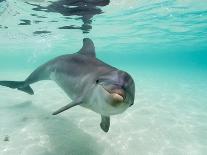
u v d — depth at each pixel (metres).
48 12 14.01
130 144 6.91
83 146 6.52
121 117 9.26
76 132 7.45
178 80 25.22
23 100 11.62
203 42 36.00
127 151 6.47
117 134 7.54
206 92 17.00
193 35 27.83
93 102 4.38
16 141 6.63
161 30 23.81
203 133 8.23
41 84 17.53
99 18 16.94
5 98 12.02
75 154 6.04
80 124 8.16
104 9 14.23
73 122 8.34
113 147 6.63
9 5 12.47
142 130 8.04
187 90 17.69
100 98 3.94
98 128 7.88
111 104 3.55
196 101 13.70
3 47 37.56
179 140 7.49
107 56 76.62
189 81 24.45
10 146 6.32
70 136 7.12
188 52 60.06
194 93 16.42
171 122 9.18
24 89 9.00
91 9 13.84
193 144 7.27
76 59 6.13
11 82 8.66
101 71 4.88
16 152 6.02
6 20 16.48
